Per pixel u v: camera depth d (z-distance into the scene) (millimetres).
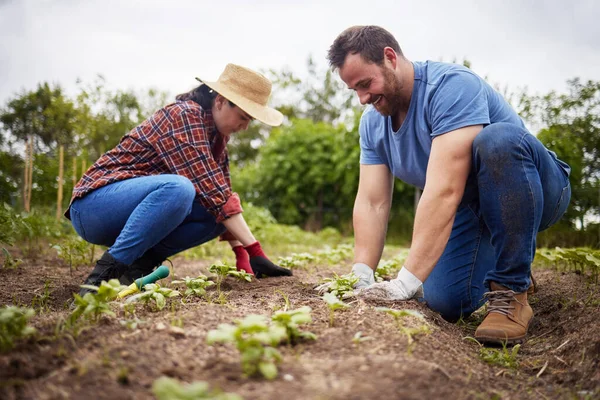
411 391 1529
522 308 2434
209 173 3037
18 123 12398
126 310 2205
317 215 12391
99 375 1525
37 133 12273
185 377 1543
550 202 2609
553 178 2547
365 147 3006
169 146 2982
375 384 1528
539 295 3207
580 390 1859
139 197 2855
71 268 4055
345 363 1663
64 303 2867
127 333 1872
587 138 7668
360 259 2912
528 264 2408
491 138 2334
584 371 1969
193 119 3021
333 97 19328
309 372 1592
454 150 2389
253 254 3369
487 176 2367
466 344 2287
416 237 2455
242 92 3170
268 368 1496
